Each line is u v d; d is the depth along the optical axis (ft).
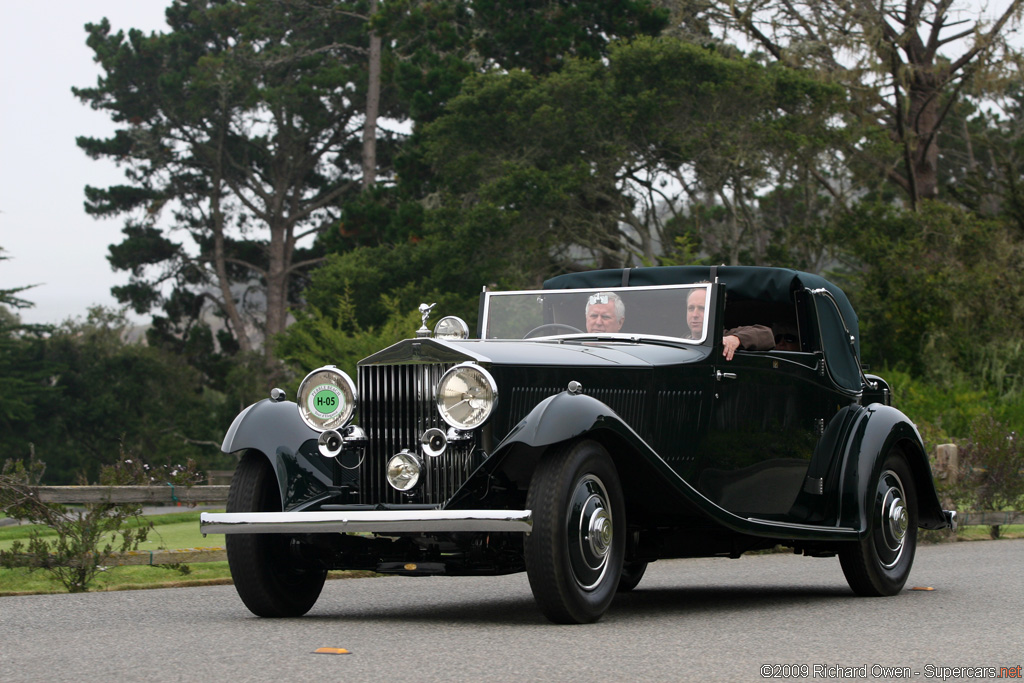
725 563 45.11
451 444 25.25
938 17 165.58
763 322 34.86
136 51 232.94
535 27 166.40
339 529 23.95
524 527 23.27
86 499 38.68
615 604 29.78
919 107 174.29
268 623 25.45
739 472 30.07
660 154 153.17
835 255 148.56
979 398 105.60
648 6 165.37
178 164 244.01
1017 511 58.65
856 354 34.96
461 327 31.32
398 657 19.76
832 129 151.33
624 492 26.73
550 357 26.48
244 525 24.54
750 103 146.30
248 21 225.56
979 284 122.52
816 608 28.50
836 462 32.35
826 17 158.30
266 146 241.14
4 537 58.59
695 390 28.71
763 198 180.45
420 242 159.94
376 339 107.76
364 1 215.31
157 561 40.01
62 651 20.98
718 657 19.99
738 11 161.99
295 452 26.89
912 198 169.99
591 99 148.05
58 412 231.09
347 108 232.53
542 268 156.15
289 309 147.13
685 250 122.83
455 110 155.22
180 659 19.76
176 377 245.04
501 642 21.58
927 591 32.99
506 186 145.79
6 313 262.06
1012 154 239.50
